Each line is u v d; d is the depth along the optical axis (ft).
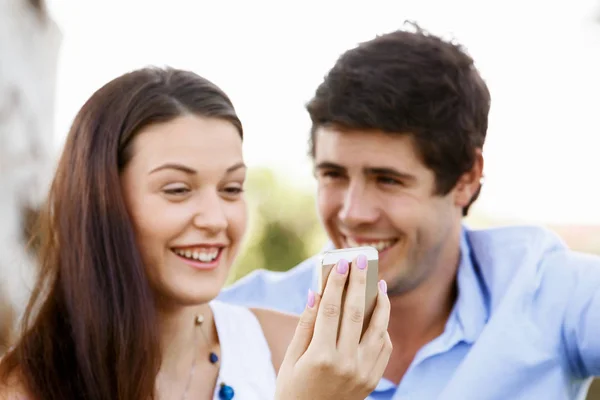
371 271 5.58
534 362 8.04
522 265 8.51
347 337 5.50
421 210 7.88
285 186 22.98
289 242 22.45
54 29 13.96
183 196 5.79
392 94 7.57
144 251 5.86
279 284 9.51
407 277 8.07
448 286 8.56
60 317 6.18
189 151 5.74
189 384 6.43
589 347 7.99
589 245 20.53
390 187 7.80
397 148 7.66
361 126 7.61
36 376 5.95
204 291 5.90
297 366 5.55
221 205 5.86
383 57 7.77
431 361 8.33
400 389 8.29
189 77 6.03
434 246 8.11
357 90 7.65
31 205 13.26
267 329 7.09
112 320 5.87
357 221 7.83
